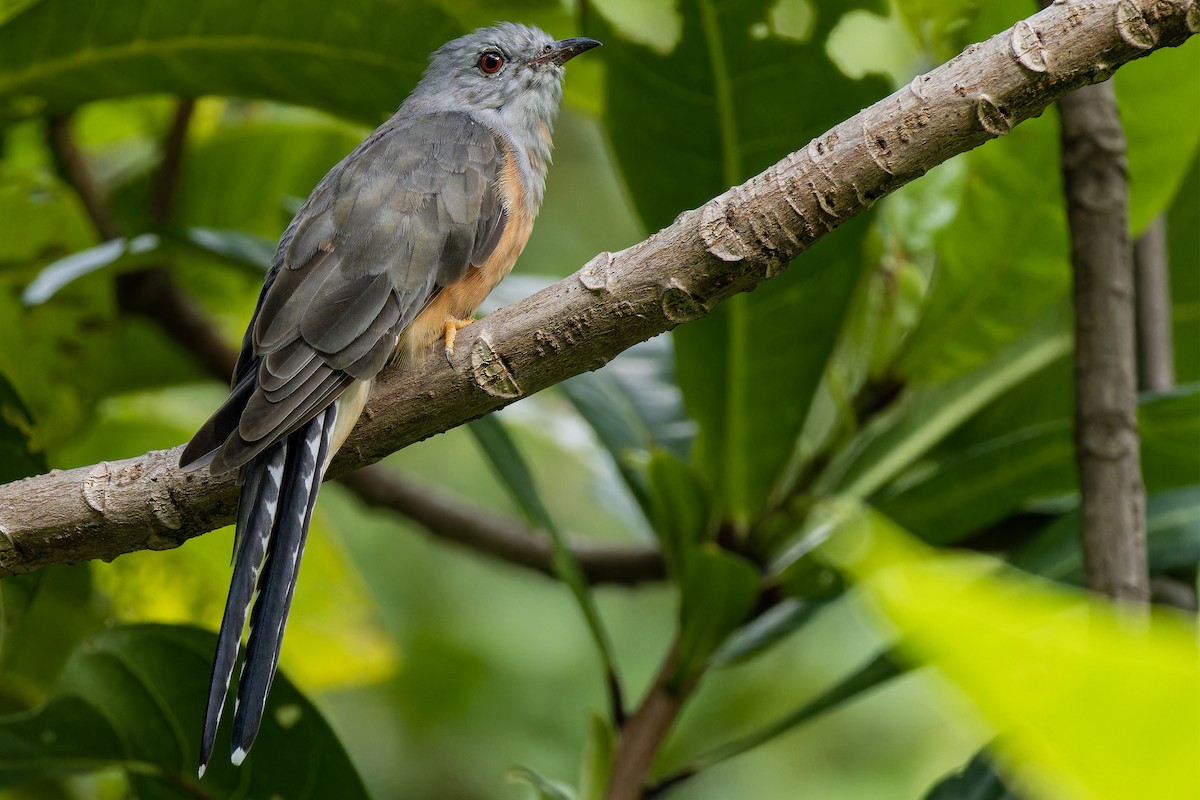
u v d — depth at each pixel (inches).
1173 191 267.9
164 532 219.0
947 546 271.4
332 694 441.7
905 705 434.3
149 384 379.9
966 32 277.4
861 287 288.4
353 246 264.8
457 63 356.8
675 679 258.4
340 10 283.6
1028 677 62.4
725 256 187.8
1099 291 227.5
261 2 281.7
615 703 261.3
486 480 498.9
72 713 239.8
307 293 253.6
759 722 436.5
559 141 522.3
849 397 288.8
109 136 409.4
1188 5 165.3
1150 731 62.1
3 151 383.2
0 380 258.8
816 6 247.9
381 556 461.7
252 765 247.6
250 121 406.9
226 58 294.5
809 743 430.9
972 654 61.7
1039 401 291.0
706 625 253.4
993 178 266.7
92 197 357.4
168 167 364.5
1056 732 63.3
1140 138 264.2
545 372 208.8
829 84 254.2
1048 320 293.6
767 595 260.2
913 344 281.9
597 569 361.1
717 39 251.8
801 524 274.7
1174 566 245.3
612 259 198.2
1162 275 277.6
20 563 218.7
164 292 358.0
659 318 197.2
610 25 255.3
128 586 342.3
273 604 208.4
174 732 245.0
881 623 65.8
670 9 251.3
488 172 291.6
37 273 329.1
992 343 279.0
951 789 234.1
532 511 257.8
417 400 218.7
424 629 449.7
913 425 285.7
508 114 356.5
